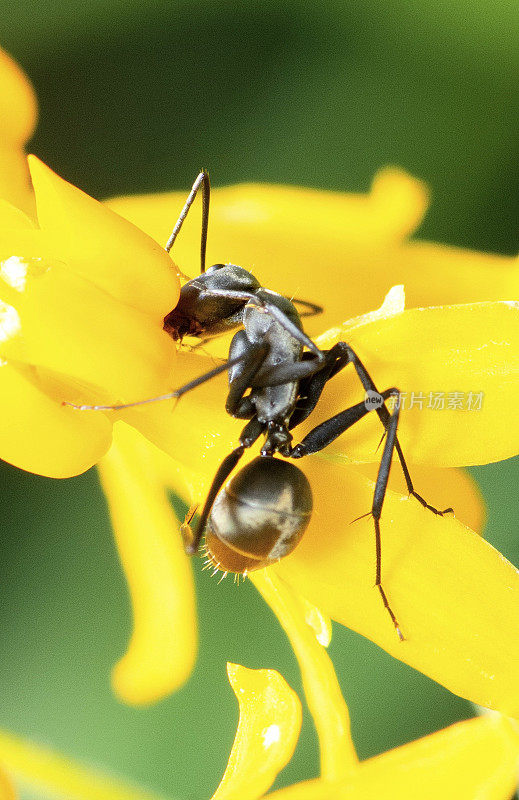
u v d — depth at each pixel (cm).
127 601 11
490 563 10
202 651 10
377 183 10
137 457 10
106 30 11
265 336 10
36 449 9
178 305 10
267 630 10
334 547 10
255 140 11
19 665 10
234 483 10
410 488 10
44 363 9
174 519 10
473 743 9
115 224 9
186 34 11
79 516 11
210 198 10
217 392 10
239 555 10
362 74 11
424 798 9
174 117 11
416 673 10
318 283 10
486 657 9
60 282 9
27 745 9
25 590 11
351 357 10
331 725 9
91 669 10
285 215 10
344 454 10
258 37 11
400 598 9
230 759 9
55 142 11
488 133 11
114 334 9
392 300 10
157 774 10
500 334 10
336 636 10
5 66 10
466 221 11
